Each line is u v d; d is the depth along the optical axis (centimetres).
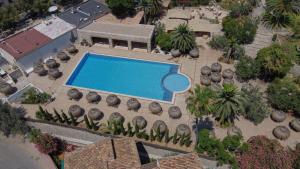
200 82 5147
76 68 5628
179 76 5334
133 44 6084
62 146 4409
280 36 5953
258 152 3984
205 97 3778
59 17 6425
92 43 6181
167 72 5462
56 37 5822
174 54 5656
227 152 3912
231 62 5506
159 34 5916
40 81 5412
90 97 4838
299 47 5612
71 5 7500
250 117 4478
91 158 3572
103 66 5694
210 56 5709
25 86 5284
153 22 6600
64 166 3606
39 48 5609
